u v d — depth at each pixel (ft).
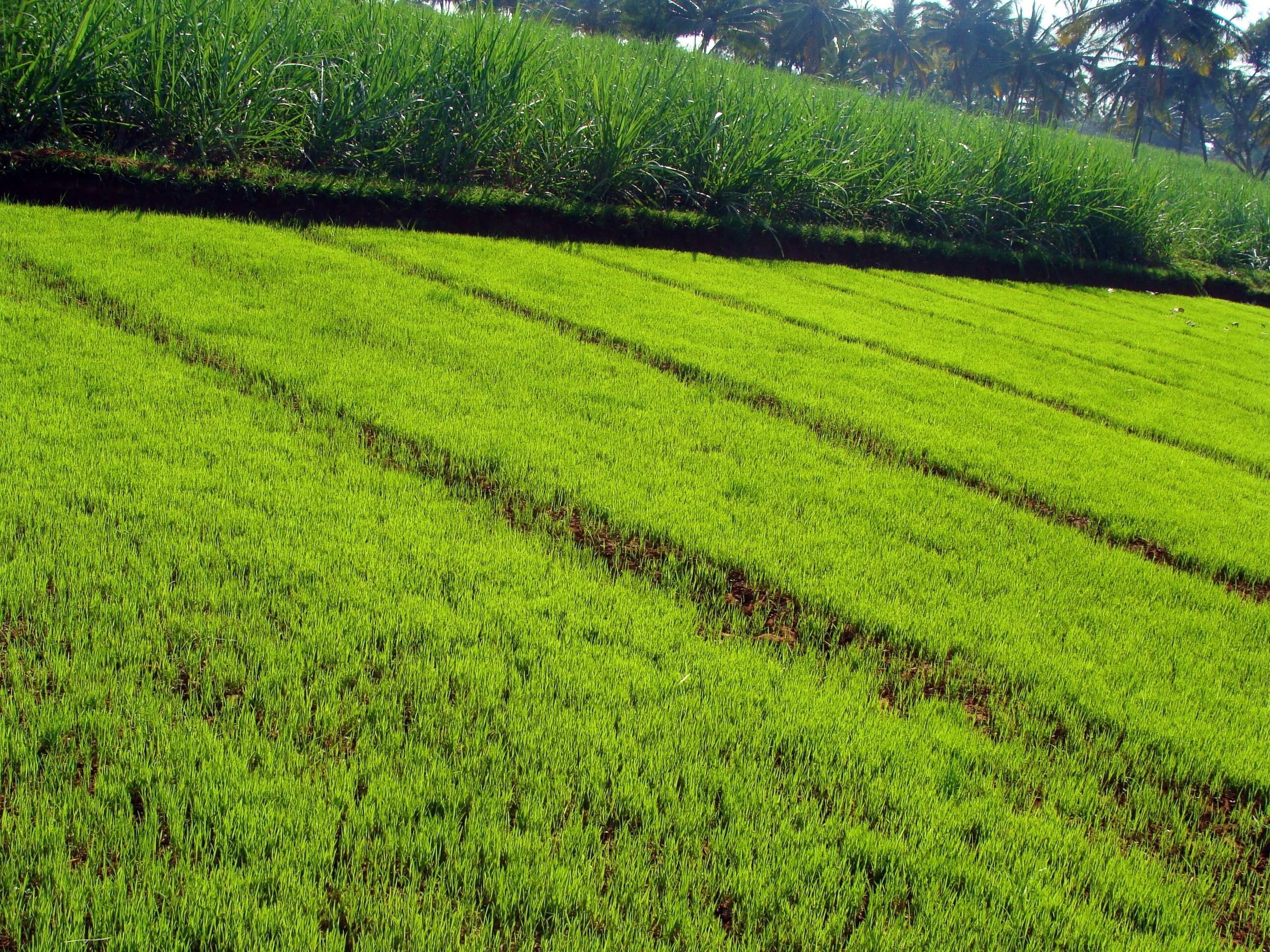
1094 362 35.45
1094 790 11.30
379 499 16.33
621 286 34.30
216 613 12.46
